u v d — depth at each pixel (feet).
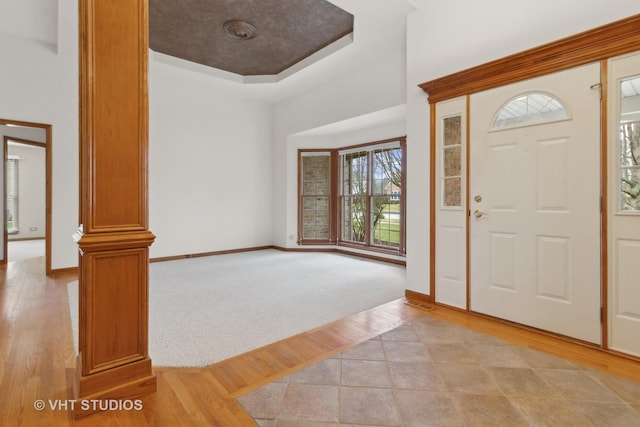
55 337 8.04
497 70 8.84
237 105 20.98
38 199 27.86
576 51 7.57
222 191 20.47
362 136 19.67
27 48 13.85
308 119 19.60
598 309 7.44
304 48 15.26
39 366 6.61
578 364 6.79
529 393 5.77
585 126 7.56
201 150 19.49
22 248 22.03
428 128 10.67
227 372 6.50
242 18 12.76
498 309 9.14
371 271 15.87
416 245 11.14
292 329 8.77
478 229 9.48
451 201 10.21
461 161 9.81
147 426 4.86
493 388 5.93
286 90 19.52
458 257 9.98
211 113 19.81
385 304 10.73
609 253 7.28
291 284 13.43
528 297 8.55
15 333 8.26
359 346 7.66
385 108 15.01
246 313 10.00
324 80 17.92
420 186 10.98
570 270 7.85
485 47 9.31
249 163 21.62
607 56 7.19
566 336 7.93
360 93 16.20
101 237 5.10
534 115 8.34
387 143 18.28
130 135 5.40
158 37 14.26
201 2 11.76
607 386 5.98
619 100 7.11
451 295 10.19
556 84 7.95
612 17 7.28
